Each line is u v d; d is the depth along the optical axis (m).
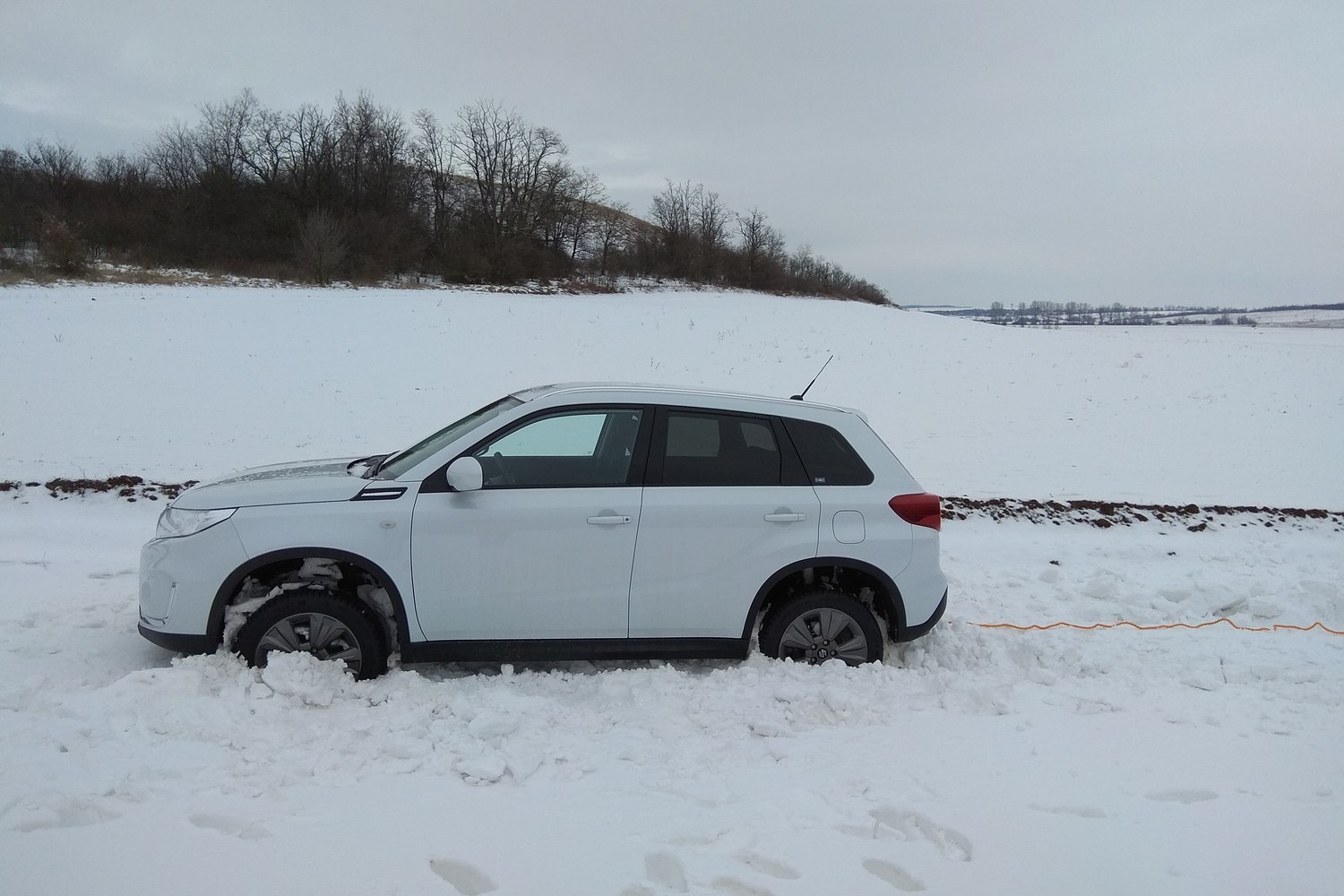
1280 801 3.54
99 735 3.64
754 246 75.19
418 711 4.14
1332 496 12.80
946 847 3.15
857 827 3.24
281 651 4.47
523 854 2.95
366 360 20.20
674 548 4.72
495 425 4.81
